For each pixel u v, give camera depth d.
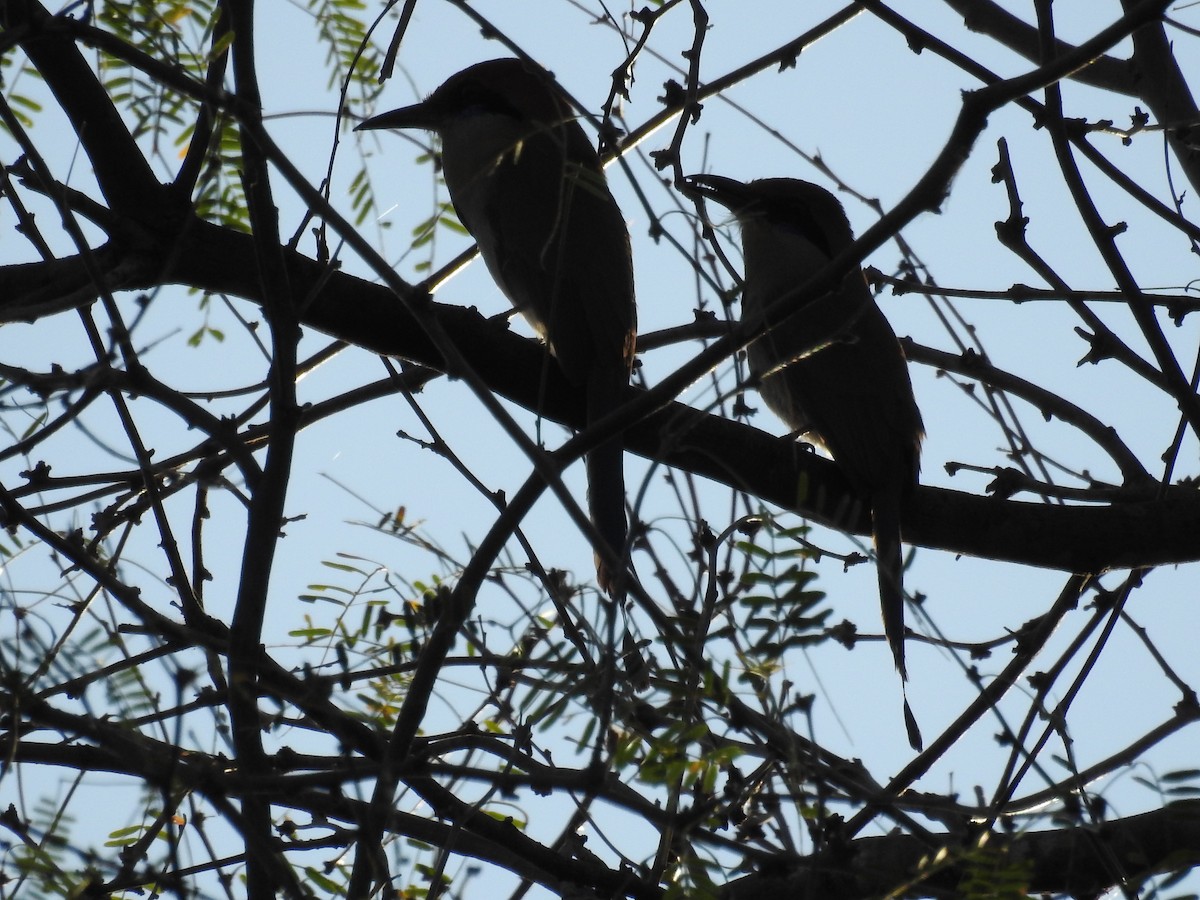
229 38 7.49
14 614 6.50
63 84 8.76
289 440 7.81
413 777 7.24
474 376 6.76
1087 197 8.92
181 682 5.97
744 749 6.00
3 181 7.44
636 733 6.03
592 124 7.48
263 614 7.69
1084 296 10.55
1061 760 6.63
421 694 6.80
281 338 7.80
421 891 7.00
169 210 9.12
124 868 6.07
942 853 6.25
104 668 6.28
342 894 7.11
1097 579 10.86
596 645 6.24
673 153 8.84
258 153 7.69
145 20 7.95
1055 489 11.05
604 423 7.30
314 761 7.58
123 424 7.59
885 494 11.99
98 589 7.76
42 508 9.22
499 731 7.57
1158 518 10.86
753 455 10.51
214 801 6.21
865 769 7.00
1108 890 7.91
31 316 7.76
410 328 9.97
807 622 6.26
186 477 8.62
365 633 7.35
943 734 8.90
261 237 7.74
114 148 8.95
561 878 7.87
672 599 7.04
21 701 6.06
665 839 6.25
